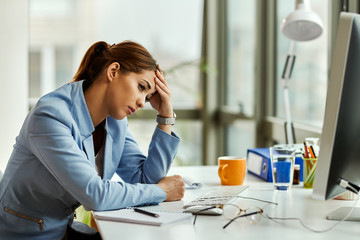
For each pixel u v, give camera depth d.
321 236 1.07
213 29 4.28
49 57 4.20
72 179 1.31
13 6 2.89
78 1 4.17
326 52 2.33
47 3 4.16
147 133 4.22
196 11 4.26
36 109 1.38
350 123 1.12
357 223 1.19
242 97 3.80
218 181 1.77
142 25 4.22
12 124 2.90
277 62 3.13
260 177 1.82
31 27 4.16
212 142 4.34
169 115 1.68
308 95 2.58
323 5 2.34
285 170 1.60
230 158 1.74
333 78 1.06
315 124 2.49
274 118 3.13
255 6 3.21
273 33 3.15
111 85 1.49
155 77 1.62
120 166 1.72
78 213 2.02
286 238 1.06
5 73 2.88
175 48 4.26
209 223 1.20
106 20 4.19
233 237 1.07
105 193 1.31
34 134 1.36
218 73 4.32
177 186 1.47
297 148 1.78
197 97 4.34
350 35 1.03
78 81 1.52
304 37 1.94
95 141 1.63
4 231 1.45
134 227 1.17
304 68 2.63
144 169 1.68
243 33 3.75
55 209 1.47
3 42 2.88
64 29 4.18
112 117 1.65
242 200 1.45
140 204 1.37
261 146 3.25
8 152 2.88
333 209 1.34
